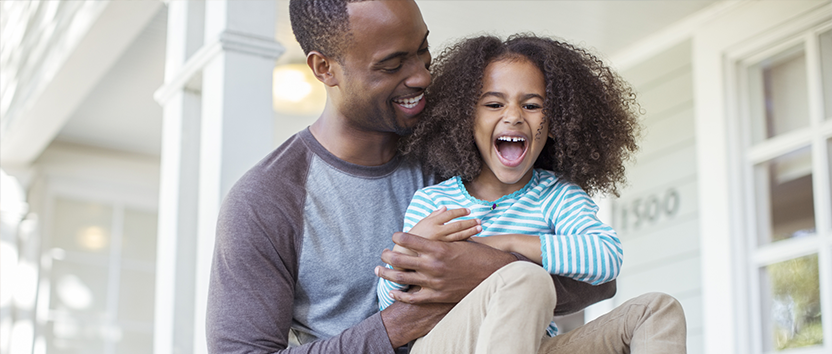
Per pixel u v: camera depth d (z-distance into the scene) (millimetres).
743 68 3586
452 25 3744
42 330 5527
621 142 1894
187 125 2844
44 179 5637
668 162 4062
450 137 1800
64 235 5699
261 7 2605
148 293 5953
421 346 1560
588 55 1904
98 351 5723
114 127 5426
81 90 4141
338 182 1794
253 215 1696
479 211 1747
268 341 1648
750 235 3480
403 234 1557
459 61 1815
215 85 2553
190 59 2734
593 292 1741
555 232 1744
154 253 6012
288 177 1764
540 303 1406
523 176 1800
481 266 1545
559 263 1554
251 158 2506
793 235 3365
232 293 1663
